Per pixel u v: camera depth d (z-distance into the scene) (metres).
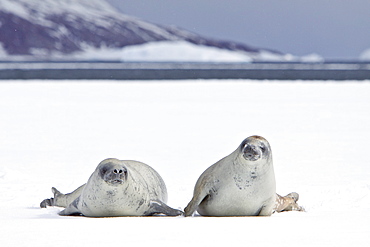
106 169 21.23
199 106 81.25
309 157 41.28
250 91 110.56
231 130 56.81
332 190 28.73
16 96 97.75
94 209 21.77
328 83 135.50
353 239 16.75
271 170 22.16
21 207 24.95
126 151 43.91
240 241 16.48
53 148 45.41
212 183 22.39
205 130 56.81
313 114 71.19
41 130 56.94
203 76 175.25
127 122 63.50
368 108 78.38
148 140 49.97
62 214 22.89
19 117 68.12
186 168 36.50
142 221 20.09
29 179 32.28
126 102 87.62
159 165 37.62
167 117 68.19
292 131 56.09
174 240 16.59
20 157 40.97
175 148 45.47
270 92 108.00
